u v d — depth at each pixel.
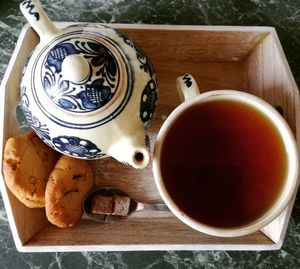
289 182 0.21
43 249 0.23
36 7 0.20
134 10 0.27
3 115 0.22
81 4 0.27
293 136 0.21
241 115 0.22
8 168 0.22
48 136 0.21
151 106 0.22
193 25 0.26
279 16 0.28
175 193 0.21
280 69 0.23
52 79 0.19
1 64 0.27
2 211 0.26
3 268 0.26
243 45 0.25
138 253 0.26
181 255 0.27
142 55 0.21
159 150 0.21
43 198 0.23
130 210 0.24
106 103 0.20
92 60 0.19
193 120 0.22
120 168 0.25
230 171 0.22
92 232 0.24
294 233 0.27
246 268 0.27
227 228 0.20
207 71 0.26
